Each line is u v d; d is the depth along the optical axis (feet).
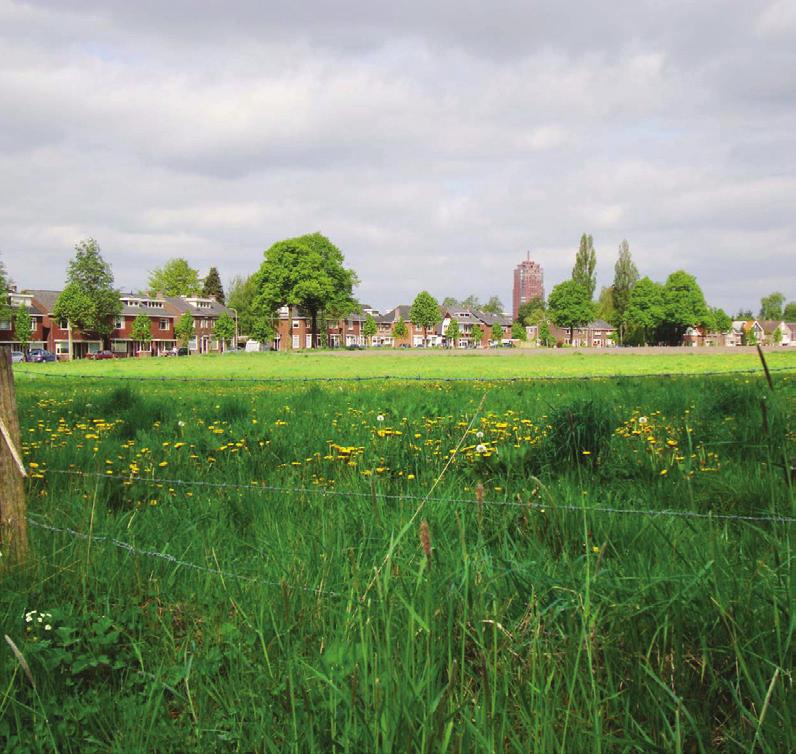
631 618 7.50
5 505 11.18
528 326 571.28
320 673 6.63
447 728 5.53
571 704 6.51
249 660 8.12
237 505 15.67
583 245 466.70
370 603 7.66
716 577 7.72
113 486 17.60
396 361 185.57
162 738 6.81
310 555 11.02
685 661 7.36
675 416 29.60
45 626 8.76
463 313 562.25
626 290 451.94
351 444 23.15
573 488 15.97
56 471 17.93
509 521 12.16
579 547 11.02
